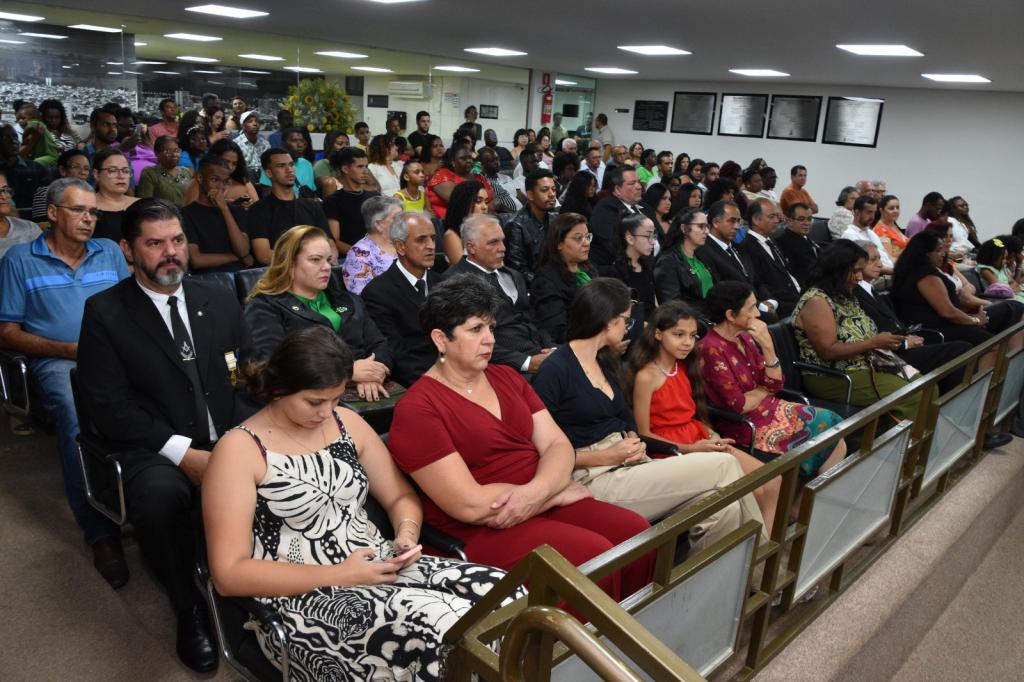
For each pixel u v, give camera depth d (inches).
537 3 223.5
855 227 256.7
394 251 147.6
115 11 255.6
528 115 460.8
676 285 174.7
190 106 287.9
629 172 197.3
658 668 41.1
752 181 335.9
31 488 112.7
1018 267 255.1
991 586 119.0
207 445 90.5
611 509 82.8
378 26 285.3
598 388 97.3
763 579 81.9
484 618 52.1
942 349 153.0
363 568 63.4
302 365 62.0
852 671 88.5
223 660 79.4
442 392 78.7
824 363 143.6
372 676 59.6
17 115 241.1
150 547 77.8
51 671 76.3
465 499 74.1
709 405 118.4
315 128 329.4
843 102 446.6
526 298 138.3
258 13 260.2
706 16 229.1
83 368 84.8
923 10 193.3
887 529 115.7
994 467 145.9
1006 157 412.2
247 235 172.4
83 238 112.0
